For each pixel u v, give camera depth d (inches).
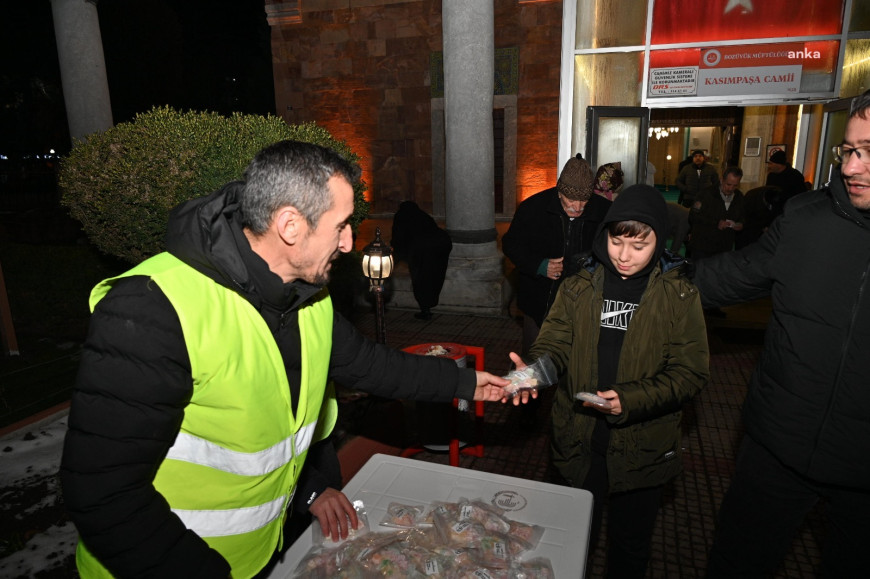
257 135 125.8
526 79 511.5
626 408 70.4
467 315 263.4
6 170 759.7
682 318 74.3
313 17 552.1
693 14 250.5
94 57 304.3
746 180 454.0
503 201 545.3
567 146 271.6
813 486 69.8
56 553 92.9
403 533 57.0
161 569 41.3
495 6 504.1
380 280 129.1
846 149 58.6
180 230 42.7
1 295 193.8
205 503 46.9
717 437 147.8
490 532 54.8
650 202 71.2
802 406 67.0
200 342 41.5
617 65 265.3
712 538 108.6
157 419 40.0
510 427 152.0
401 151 562.3
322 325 54.5
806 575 98.7
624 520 82.3
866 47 242.4
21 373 184.5
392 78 547.2
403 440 133.1
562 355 82.0
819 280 64.9
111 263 210.8
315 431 65.4
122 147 120.6
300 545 57.2
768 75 249.3
